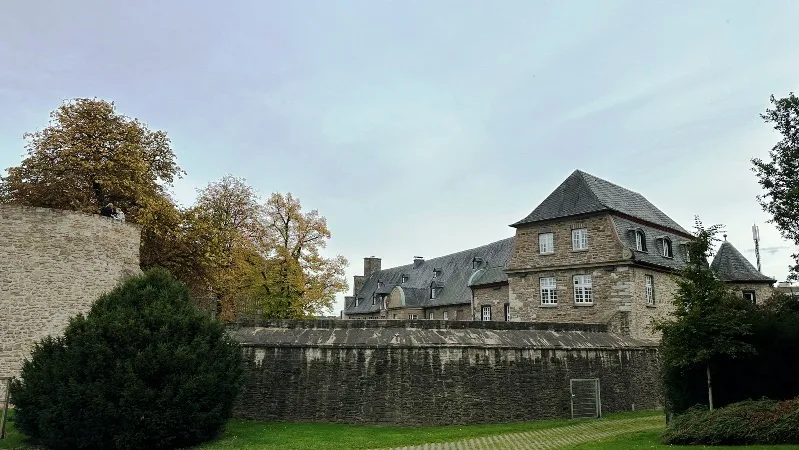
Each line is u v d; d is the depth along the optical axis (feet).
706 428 46.37
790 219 67.15
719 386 58.39
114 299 57.72
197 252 104.53
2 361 66.74
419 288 196.95
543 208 111.96
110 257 77.20
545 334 79.20
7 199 95.76
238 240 121.39
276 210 130.11
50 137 95.20
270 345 69.56
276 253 125.29
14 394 53.21
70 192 94.63
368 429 63.16
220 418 55.36
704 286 56.90
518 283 112.16
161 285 60.08
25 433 54.08
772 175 68.90
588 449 46.34
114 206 98.63
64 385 50.52
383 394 67.56
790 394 56.95
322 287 127.95
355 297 249.96
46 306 70.28
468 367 70.49
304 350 69.51
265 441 54.80
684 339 55.62
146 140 109.29
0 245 69.05
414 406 67.36
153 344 53.06
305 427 63.41
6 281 68.64
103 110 100.01
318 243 131.44
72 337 53.31
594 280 100.68
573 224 105.29
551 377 75.15
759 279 112.16
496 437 58.65
